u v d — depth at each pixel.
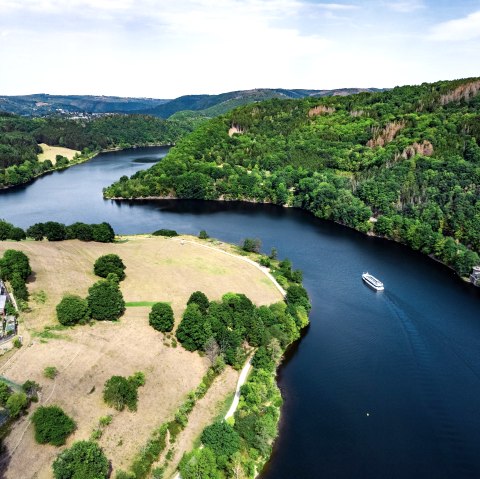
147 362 114.69
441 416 109.88
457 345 139.88
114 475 84.06
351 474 92.88
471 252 192.88
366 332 147.12
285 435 102.69
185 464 87.38
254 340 132.38
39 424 85.75
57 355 107.00
